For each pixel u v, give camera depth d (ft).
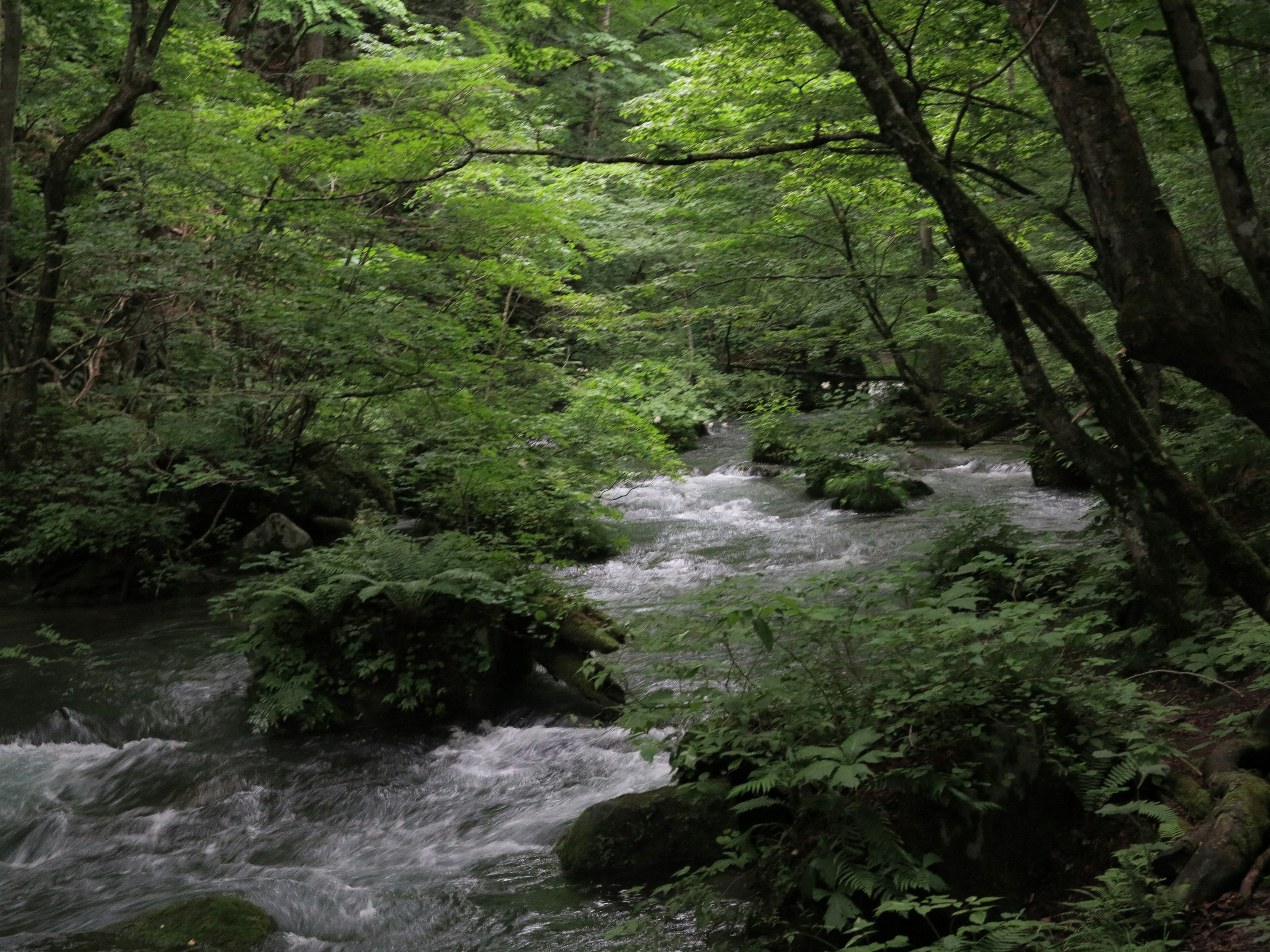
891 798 15.25
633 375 48.37
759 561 46.88
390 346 42.42
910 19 27.14
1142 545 20.94
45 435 51.19
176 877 21.17
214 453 48.73
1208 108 13.87
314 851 22.36
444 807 24.23
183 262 45.57
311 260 44.83
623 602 39.96
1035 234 42.39
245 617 31.73
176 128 45.55
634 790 23.98
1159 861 13.64
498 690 30.42
